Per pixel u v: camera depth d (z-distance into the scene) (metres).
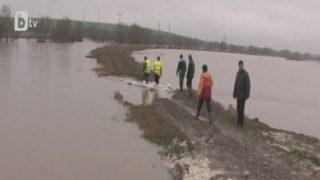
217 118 19.36
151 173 12.29
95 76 36.31
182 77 26.73
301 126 24.70
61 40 131.38
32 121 18.05
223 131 16.83
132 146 15.09
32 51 70.31
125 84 31.73
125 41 158.12
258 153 13.90
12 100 22.58
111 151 14.35
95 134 16.53
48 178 11.51
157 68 30.42
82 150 14.29
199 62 83.88
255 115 27.44
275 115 28.11
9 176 11.52
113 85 30.92
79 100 23.88
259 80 59.06
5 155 13.33
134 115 19.80
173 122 18.05
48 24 137.38
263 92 42.84
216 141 15.13
